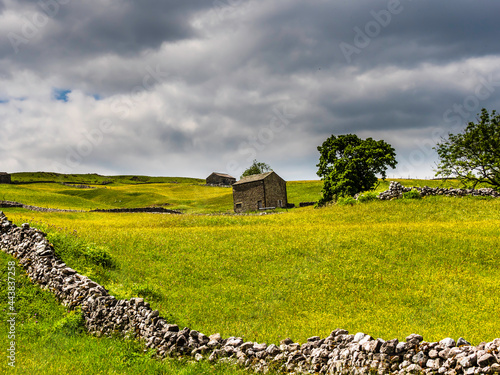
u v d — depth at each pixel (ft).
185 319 59.57
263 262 90.02
